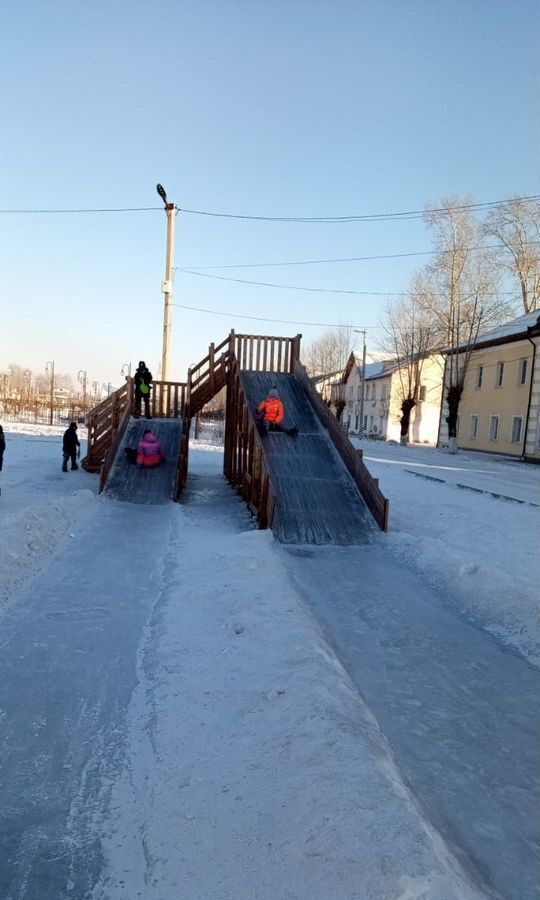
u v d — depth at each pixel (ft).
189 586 22.02
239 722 12.39
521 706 14.84
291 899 7.70
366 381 196.65
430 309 137.08
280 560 26.96
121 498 40.32
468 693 15.44
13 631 17.29
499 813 10.58
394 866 7.79
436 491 54.70
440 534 35.55
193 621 18.49
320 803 9.27
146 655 16.03
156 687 14.20
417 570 27.58
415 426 168.86
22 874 8.38
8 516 27.99
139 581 22.74
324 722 11.75
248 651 15.92
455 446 118.21
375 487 35.86
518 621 20.08
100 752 11.45
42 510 28.91
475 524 39.27
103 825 9.43
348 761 10.37
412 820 8.87
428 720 13.89
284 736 11.51
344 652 17.72
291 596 20.21
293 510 35.78
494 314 130.31
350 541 32.99
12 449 78.33
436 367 168.25
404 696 15.08
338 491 38.83
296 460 42.32
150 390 57.88
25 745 11.60
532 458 100.27
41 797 10.07
